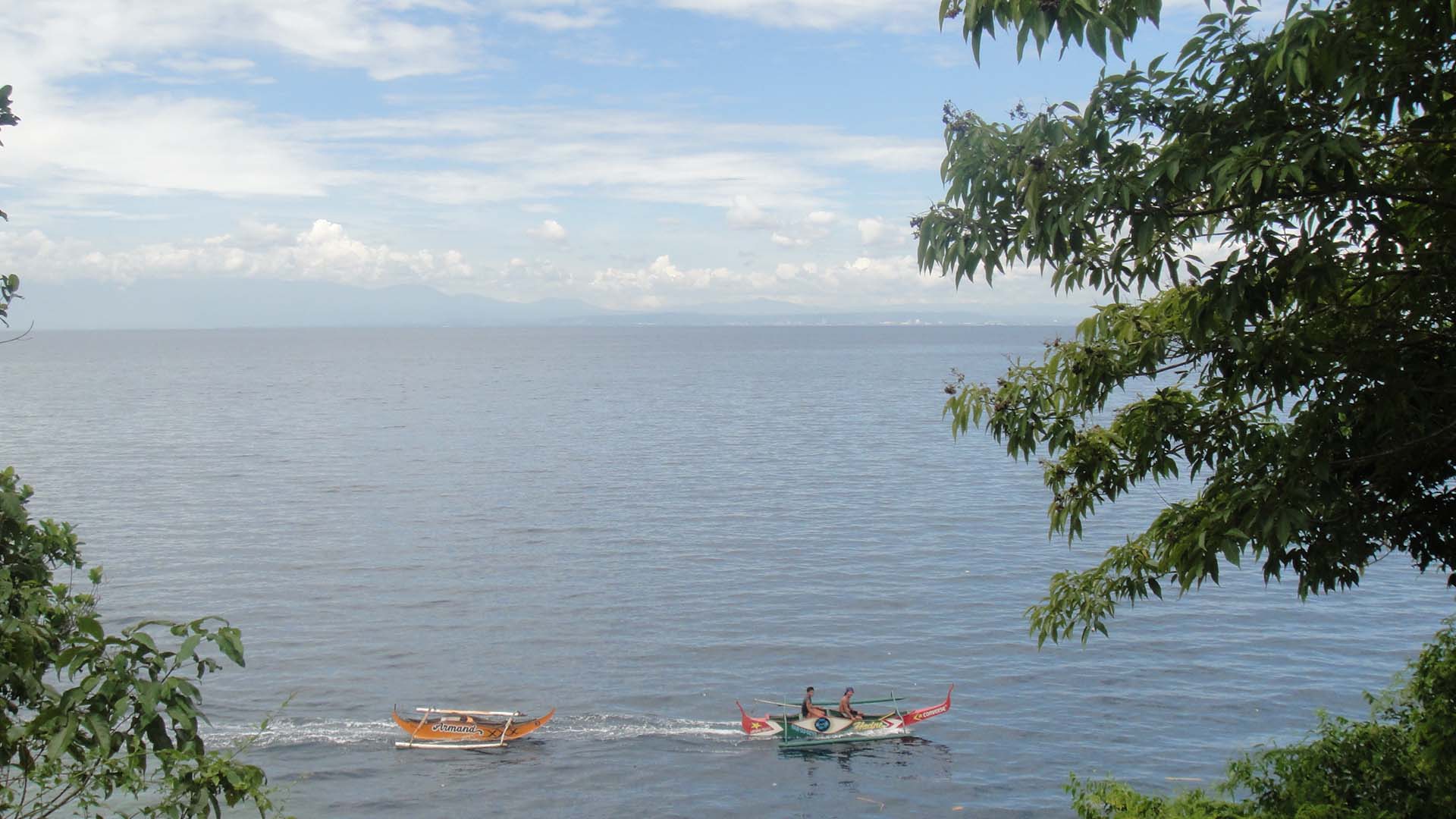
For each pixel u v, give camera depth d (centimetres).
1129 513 6209
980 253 831
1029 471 8356
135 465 8850
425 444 10475
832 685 3753
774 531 6128
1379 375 836
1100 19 734
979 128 806
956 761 3155
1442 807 1050
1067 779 3005
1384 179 859
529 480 8112
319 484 7919
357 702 3581
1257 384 912
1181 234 877
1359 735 1154
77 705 653
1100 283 909
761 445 10275
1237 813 1123
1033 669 3803
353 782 3025
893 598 4716
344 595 4784
